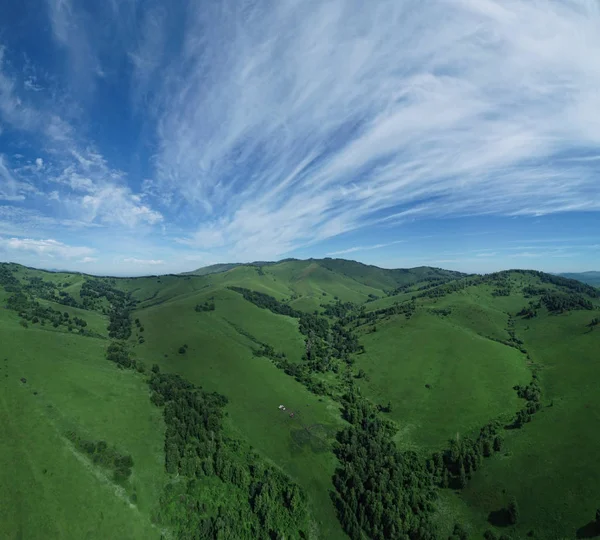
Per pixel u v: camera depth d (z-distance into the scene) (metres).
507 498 96.06
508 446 114.38
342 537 91.19
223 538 85.44
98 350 159.50
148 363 169.75
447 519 94.56
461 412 139.00
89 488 87.94
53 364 130.00
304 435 124.50
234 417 132.00
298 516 93.75
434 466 111.75
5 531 74.50
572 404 129.38
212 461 106.62
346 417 140.88
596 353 167.25
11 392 107.75
